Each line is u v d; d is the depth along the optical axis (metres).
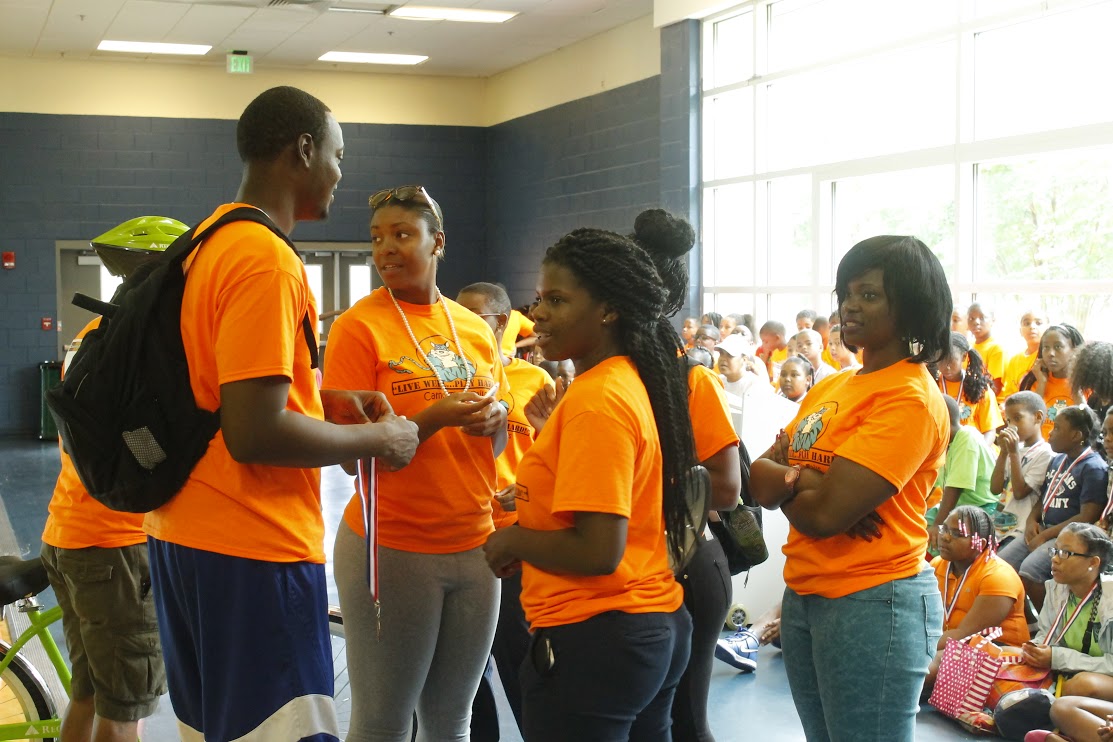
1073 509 4.09
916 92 7.56
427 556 2.11
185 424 1.48
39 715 2.54
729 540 2.18
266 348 1.42
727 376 5.14
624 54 10.77
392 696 2.13
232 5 9.73
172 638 1.59
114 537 2.13
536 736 1.62
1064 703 3.08
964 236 7.19
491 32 10.98
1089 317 6.35
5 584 2.35
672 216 2.20
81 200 12.03
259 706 1.51
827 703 1.87
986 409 5.39
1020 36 6.77
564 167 11.86
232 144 12.49
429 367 2.15
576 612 1.58
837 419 1.89
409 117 13.18
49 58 11.81
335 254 12.98
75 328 12.11
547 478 1.61
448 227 13.38
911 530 1.86
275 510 1.53
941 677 3.41
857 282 1.88
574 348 1.66
